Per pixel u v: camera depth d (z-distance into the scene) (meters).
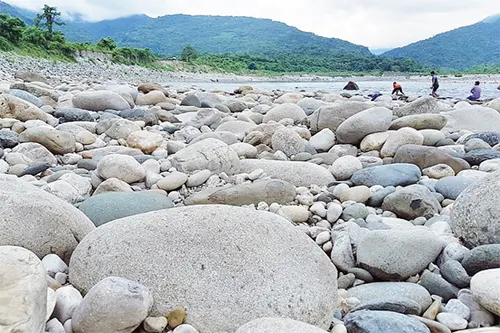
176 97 13.09
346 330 2.22
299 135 6.29
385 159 5.56
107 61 43.94
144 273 2.22
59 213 2.72
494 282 2.30
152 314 2.11
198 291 2.14
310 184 4.74
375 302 2.42
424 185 4.29
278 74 68.88
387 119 6.23
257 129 6.61
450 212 3.50
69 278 2.43
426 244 2.94
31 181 4.45
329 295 2.28
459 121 7.82
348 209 3.80
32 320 1.58
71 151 5.75
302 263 2.30
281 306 2.13
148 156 5.47
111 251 2.33
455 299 2.52
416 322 2.21
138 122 7.59
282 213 3.75
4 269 1.69
